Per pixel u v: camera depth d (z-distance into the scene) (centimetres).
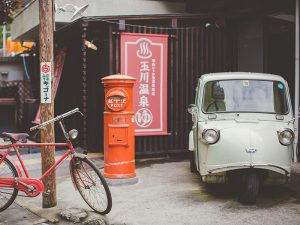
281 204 606
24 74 1686
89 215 570
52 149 599
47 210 598
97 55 1064
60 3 1123
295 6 899
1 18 1268
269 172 605
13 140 584
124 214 577
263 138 591
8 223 550
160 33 970
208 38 1005
